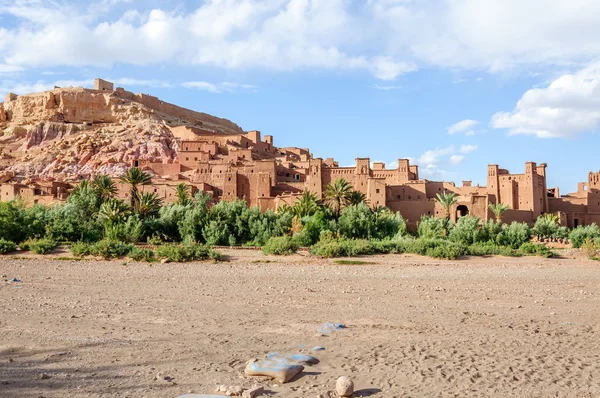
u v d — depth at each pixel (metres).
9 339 10.59
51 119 118.00
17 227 39.62
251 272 27.39
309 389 7.54
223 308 15.20
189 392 7.37
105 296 17.48
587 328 12.47
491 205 61.25
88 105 120.75
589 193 73.81
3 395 7.17
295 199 62.50
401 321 13.27
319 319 13.45
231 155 87.12
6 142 113.50
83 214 48.34
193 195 66.56
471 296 18.70
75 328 11.82
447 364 8.98
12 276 23.66
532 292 20.09
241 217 47.69
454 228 49.31
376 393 7.47
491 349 10.15
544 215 67.25
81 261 31.56
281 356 9.05
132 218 45.34
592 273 28.80
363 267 30.67
